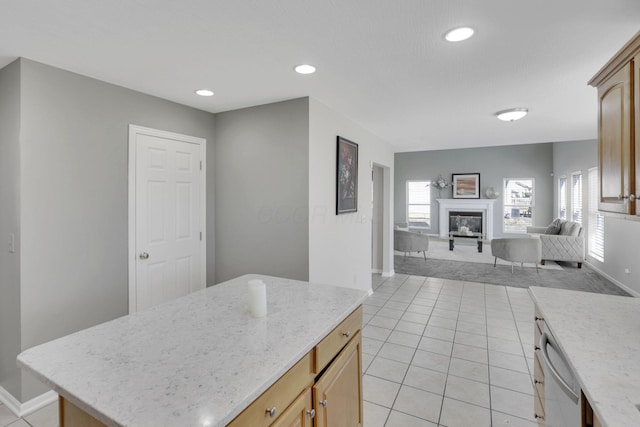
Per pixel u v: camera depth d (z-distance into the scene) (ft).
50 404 7.16
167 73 7.70
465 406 7.06
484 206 32.04
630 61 4.63
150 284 9.37
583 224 21.67
